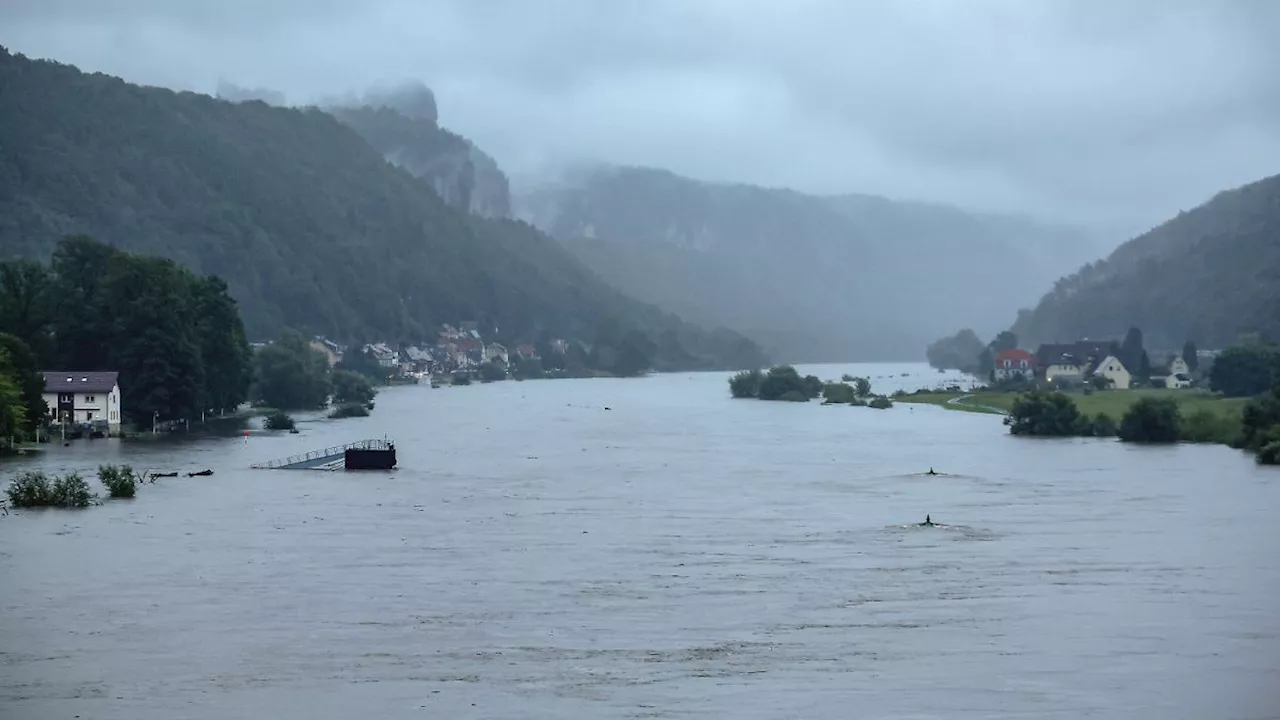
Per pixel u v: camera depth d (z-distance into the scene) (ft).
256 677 209.77
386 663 217.56
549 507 393.50
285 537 331.98
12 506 380.37
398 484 451.94
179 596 262.47
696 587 273.13
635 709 195.00
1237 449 594.24
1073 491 433.07
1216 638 232.94
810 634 235.81
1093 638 233.14
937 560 303.27
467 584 275.18
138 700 198.59
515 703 197.67
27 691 202.28
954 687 205.57
